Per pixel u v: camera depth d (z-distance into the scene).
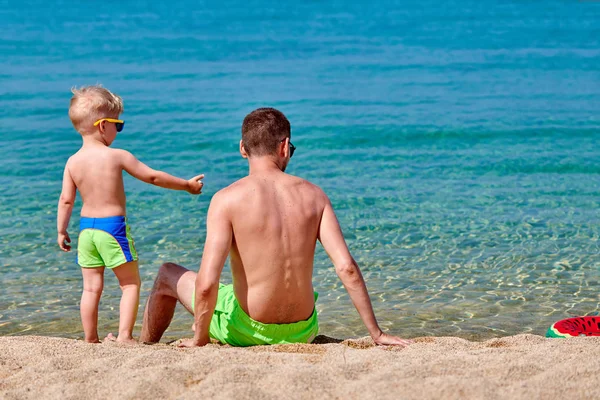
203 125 14.98
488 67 24.61
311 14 46.50
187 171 11.38
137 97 18.45
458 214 8.89
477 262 7.17
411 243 7.79
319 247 7.70
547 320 5.75
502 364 3.27
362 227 8.38
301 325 4.11
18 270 6.93
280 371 3.21
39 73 22.06
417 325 5.67
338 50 29.08
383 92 19.58
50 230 8.18
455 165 11.73
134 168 4.77
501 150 12.84
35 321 5.77
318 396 2.95
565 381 3.01
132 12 46.66
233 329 4.13
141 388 3.08
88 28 36.28
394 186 10.34
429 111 16.70
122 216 4.75
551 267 7.01
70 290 6.47
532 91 19.73
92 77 21.58
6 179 10.44
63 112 16.08
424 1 58.88
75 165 4.75
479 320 5.77
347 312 6.00
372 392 2.94
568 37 34.03
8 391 3.13
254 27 38.09
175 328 5.76
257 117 4.09
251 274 3.96
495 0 59.69
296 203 3.97
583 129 14.60
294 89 19.94
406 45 31.00
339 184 10.48
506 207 9.21
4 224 8.34
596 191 10.02
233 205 3.89
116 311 6.03
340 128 14.77
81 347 3.92
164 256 7.34
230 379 3.11
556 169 11.41
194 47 29.45
